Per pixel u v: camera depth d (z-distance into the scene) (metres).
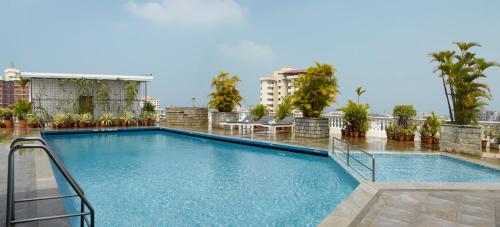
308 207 5.45
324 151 9.90
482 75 9.60
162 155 10.71
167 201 5.75
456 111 9.84
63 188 6.48
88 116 18.50
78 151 11.50
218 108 19.22
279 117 16.72
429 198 4.80
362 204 4.55
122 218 4.88
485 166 7.55
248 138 13.12
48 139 14.68
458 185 5.40
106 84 22.17
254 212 5.19
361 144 11.20
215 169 8.48
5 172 6.23
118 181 7.18
